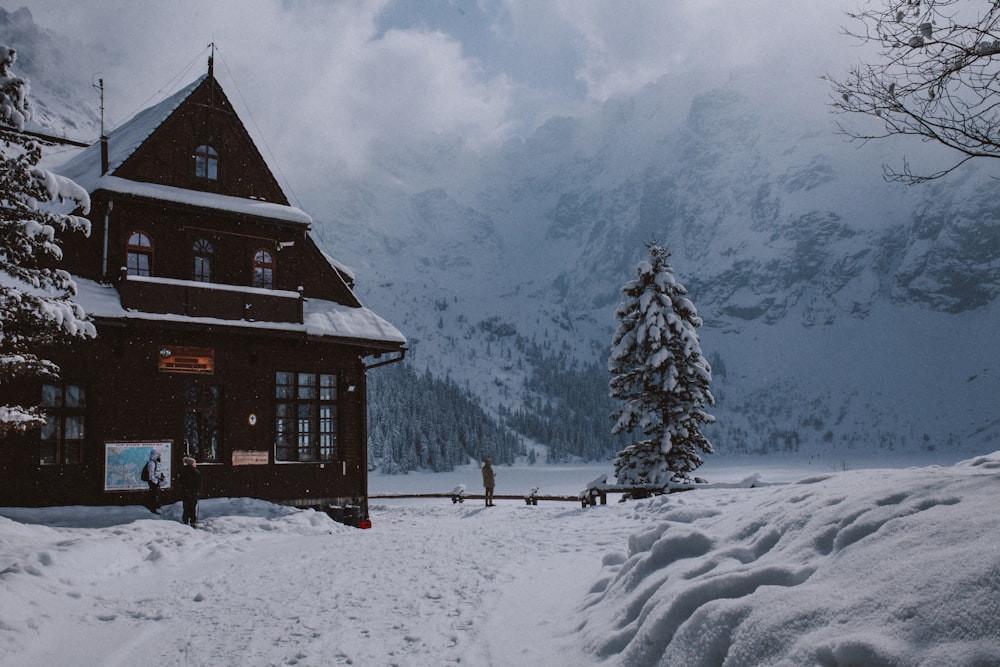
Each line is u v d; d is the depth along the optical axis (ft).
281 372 75.92
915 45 17.26
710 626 15.43
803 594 14.51
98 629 28.40
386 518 88.07
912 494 17.26
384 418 595.47
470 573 36.37
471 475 495.82
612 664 18.15
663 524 25.88
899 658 11.38
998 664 10.36
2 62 37.73
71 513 60.08
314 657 22.97
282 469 73.82
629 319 99.91
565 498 94.48
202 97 73.92
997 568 11.71
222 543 51.11
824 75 19.06
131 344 66.18
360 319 80.28
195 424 76.74
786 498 23.25
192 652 24.59
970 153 17.26
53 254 40.96
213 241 73.51
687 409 93.97
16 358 40.04
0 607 27.30
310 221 77.25
